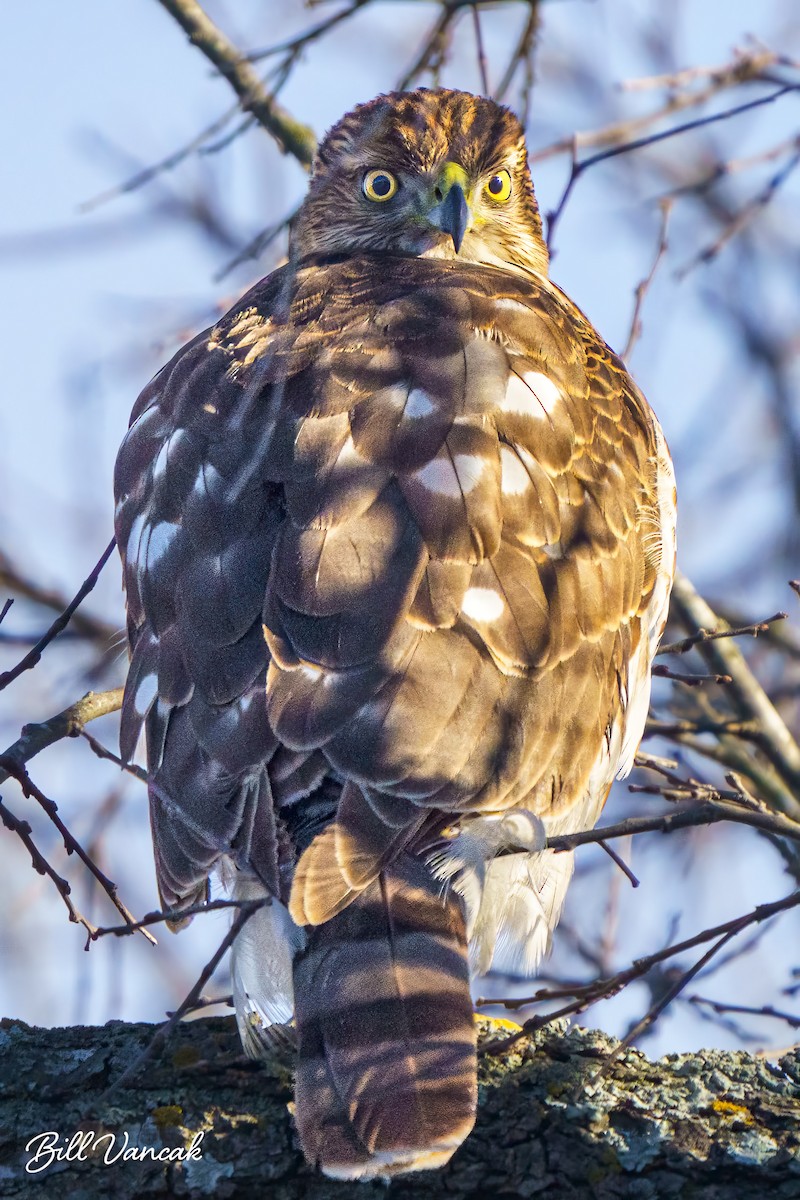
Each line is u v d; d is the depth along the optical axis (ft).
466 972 20.39
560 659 23.77
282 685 21.93
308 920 19.98
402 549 22.85
